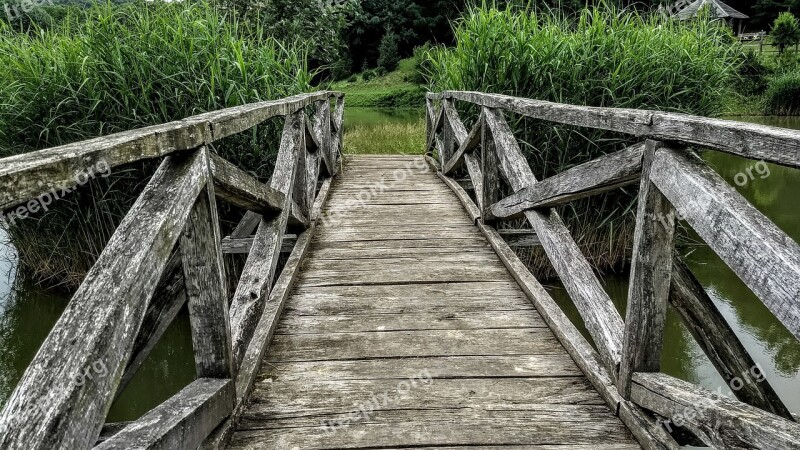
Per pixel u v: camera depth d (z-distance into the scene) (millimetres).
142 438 1281
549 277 4883
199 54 4281
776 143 1142
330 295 2994
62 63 4113
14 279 5125
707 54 5223
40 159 918
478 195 4555
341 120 7770
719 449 1406
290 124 3383
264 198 2430
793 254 1097
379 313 2760
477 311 2781
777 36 23469
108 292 1070
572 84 4789
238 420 1860
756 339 3629
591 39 4914
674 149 1580
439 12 40875
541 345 2426
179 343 3998
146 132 1310
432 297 2963
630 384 1855
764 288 1153
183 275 1714
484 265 3475
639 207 1744
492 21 5254
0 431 812
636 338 1797
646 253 1721
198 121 1613
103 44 4176
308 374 2184
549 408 1951
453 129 5254
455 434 1809
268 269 2473
